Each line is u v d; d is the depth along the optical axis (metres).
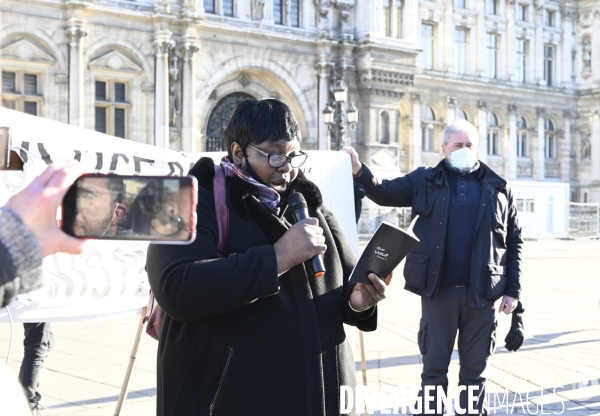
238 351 3.75
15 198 1.99
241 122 3.98
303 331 3.83
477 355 6.62
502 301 6.71
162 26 35.31
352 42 41.72
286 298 3.87
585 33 59.16
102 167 6.23
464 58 53.00
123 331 13.60
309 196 4.22
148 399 8.84
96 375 10.03
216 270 3.56
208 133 39.31
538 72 56.91
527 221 43.16
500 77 54.56
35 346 7.58
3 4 31.66
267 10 39.38
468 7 52.75
